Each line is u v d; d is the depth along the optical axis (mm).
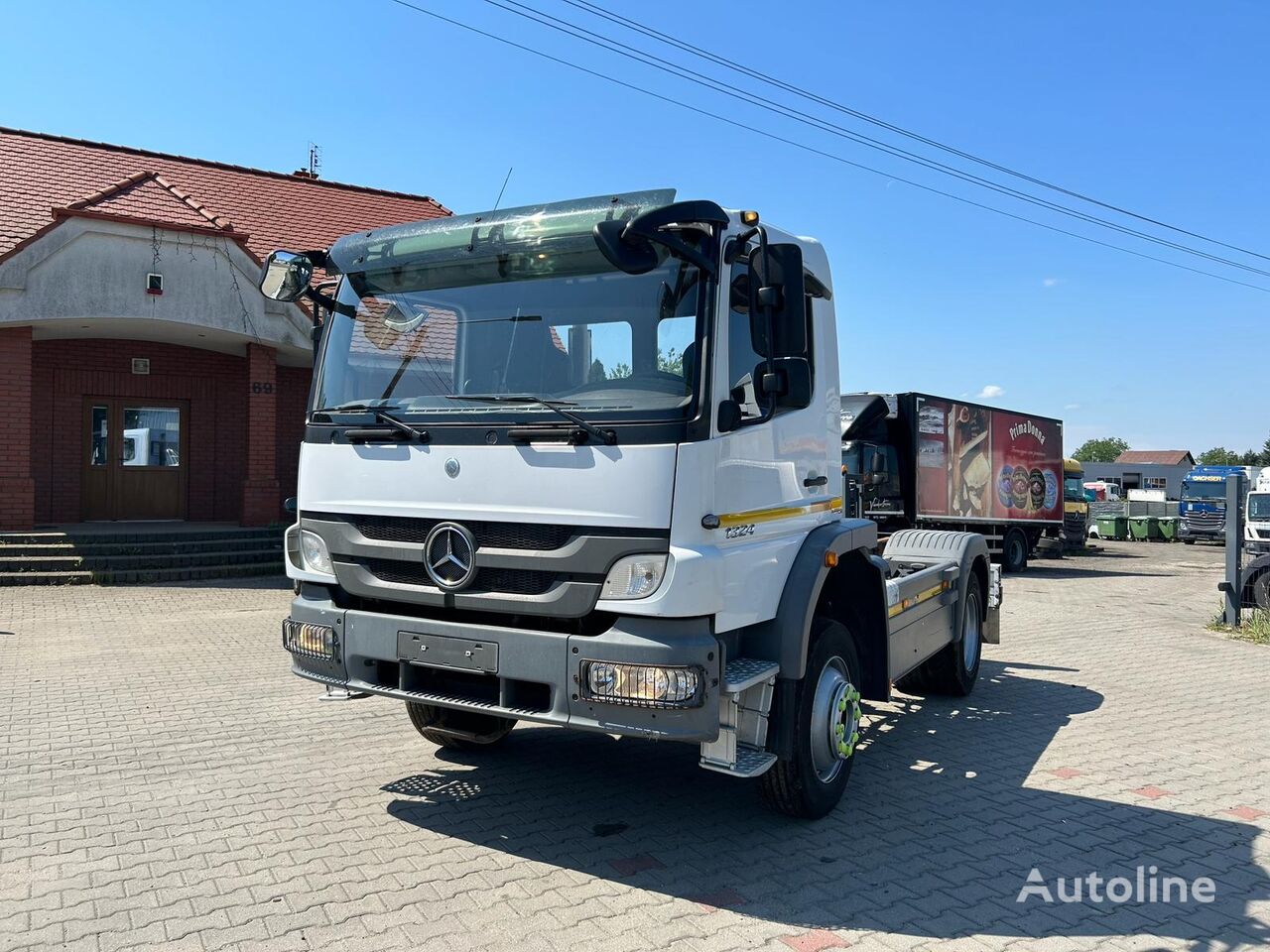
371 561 4516
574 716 3914
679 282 4047
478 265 4480
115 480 16828
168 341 16641
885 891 4066
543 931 3639
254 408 15930
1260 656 10242
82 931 3570
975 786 5500
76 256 14047
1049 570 24297
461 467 4211
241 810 4891
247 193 19594
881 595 5375
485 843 4508
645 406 3961
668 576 3799
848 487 7926
